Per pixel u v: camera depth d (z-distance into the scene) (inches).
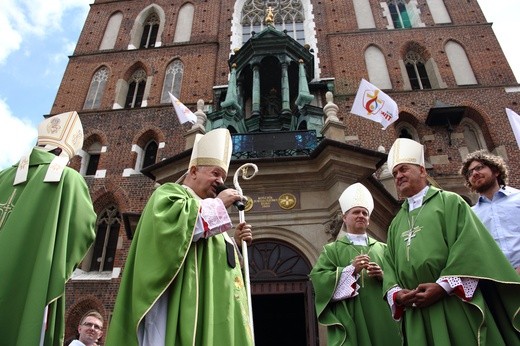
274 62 670.5
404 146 185.3
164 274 113.3
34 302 122.0
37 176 150.8
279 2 952.9
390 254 170.1
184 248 117.5
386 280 161.6
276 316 579.5
